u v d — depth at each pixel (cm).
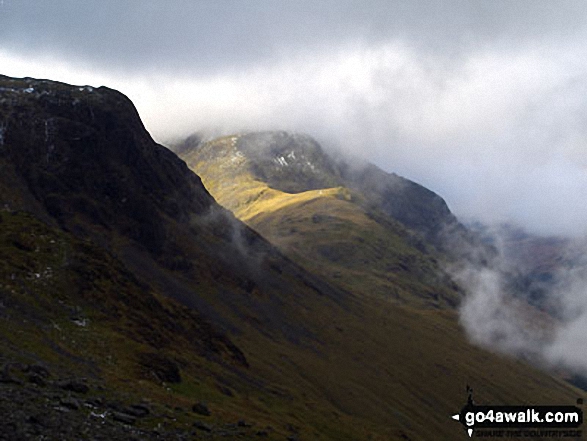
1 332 9075
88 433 5716
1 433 5038
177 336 16688
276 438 9081
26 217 18062
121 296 15988
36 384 6906
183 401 9612
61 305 13025
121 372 10188
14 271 13562
